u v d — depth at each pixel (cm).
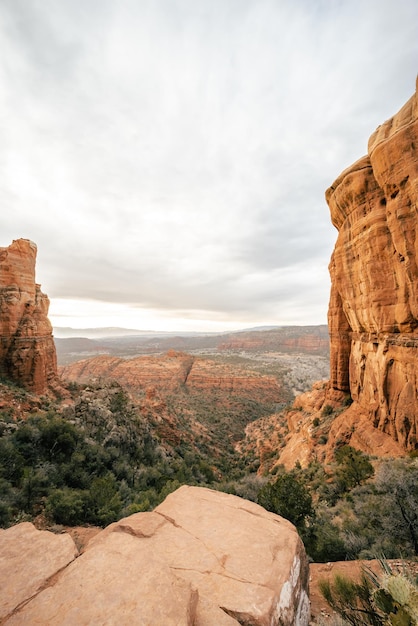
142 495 1988
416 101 1598
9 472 1870
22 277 4134
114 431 3128
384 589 302
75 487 2081
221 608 275
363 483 1411
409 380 1825
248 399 11512
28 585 265
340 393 3316
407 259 1741
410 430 1792
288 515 1043
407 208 1695
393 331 2027
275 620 277
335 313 3325
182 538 386
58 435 2425
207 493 521
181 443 4903
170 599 242
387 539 759
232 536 391
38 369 4006
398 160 1714
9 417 2741
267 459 3966
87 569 269
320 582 411
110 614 224
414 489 783
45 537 332
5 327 3859
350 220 2472
